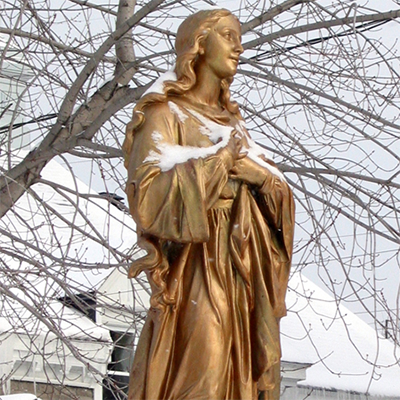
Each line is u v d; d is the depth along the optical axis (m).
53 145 11.54
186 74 7.48
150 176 7.03
